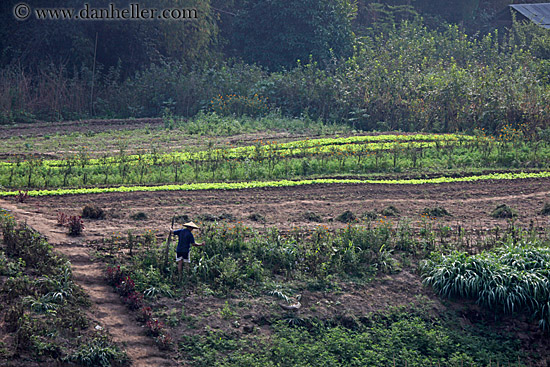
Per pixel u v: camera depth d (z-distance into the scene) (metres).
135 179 47.69
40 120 80.12
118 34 99.50
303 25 108.88
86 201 40.62
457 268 30.09
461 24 139.25
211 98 83.00
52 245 30.89
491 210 41.22
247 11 114.56
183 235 28.80
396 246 34.16
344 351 25.72
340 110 76.75
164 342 24.58
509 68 79.69
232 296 28.42
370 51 90.88
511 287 28.83
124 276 28.30
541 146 58.88
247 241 33.34
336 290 29.72
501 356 26.19
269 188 46.03
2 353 21.19
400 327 27.50
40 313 24.33
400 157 55.38
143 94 87.38
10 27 92.81
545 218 39.00
